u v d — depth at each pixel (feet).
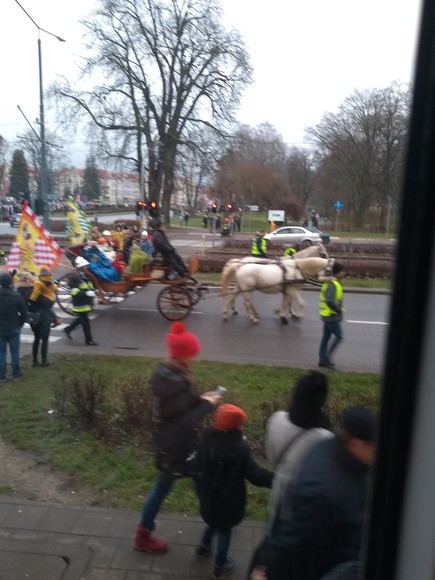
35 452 18.28
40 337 29.32
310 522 7.14
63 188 320.70
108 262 45.96
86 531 13.62
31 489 15.94
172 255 44.83
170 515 14.61
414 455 4.23
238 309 51.01
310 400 8.80
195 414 12.20
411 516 4.29
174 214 278.46
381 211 170.91
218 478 11.43
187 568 12.33
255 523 14.40
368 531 4.58
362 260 78.54
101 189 358.23
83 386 22.48
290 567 7.33
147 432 19.24
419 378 4.17
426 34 3.88
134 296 56.08
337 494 7.10
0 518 14.14
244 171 214.07
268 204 218.38
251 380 27.25
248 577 8.66
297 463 8.60
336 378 28.35
